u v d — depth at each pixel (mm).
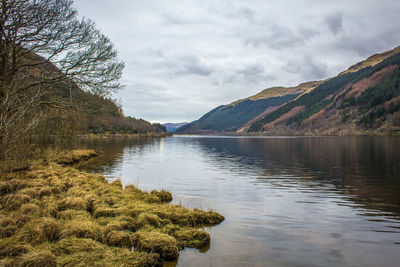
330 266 5867
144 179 18141
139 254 5730
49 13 15508
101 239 6500
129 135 129000
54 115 21625
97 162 27547
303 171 21859
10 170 14438
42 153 24469
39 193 10273
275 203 11750
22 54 15297
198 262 5879
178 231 7402
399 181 17062
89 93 20203
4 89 10492
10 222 6703
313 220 9297
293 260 6102
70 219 7680
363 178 18266
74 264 5039
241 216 9672
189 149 53844
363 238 7609
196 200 12250
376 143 63281
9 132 7340
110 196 10758
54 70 17578
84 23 17797
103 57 18766
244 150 49969
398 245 7129
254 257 6207
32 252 5168
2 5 13758
